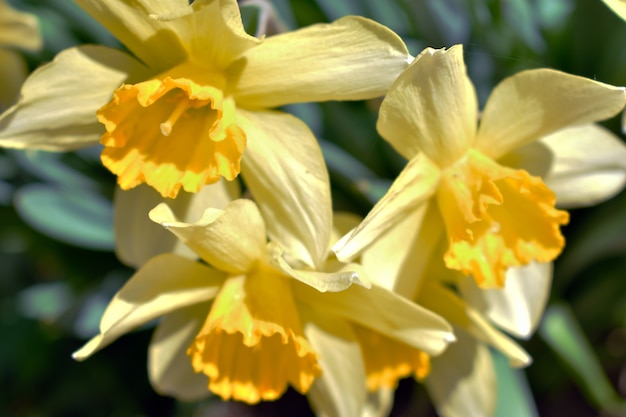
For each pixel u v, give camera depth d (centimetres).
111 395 36
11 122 26
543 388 37
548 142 28
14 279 39
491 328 28
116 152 27
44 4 34
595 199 29
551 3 34
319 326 28
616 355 37
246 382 28
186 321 29
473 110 27
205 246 26
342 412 29
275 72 26
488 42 33
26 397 37
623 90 26
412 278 28
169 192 26
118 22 26
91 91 26
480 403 31
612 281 34
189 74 26
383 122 26
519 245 28
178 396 30
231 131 26
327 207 26
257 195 27
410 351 29
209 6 24
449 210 27
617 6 25
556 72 26
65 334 36
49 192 33
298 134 26
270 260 27
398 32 33
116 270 36
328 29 26
